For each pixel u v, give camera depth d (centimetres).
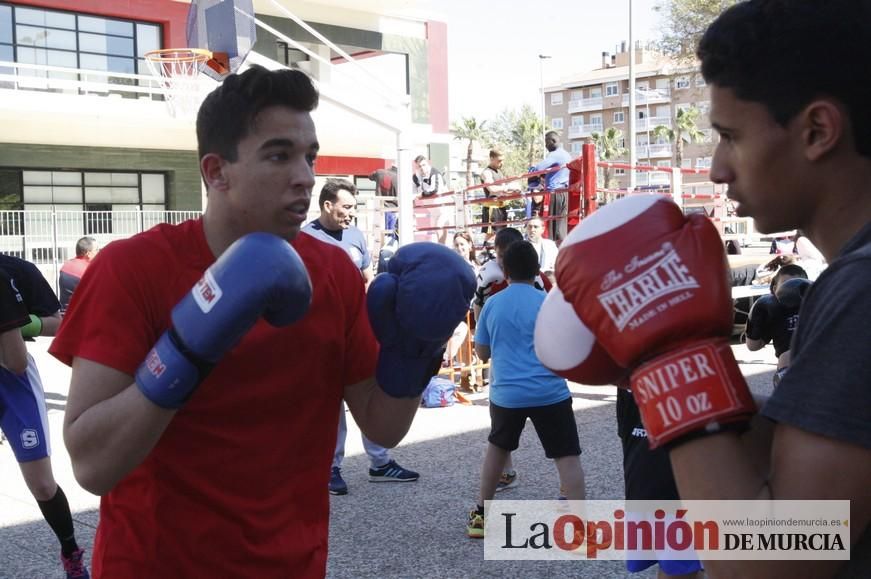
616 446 620
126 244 182
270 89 175
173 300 180
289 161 178
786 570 110
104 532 187
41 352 1267
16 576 400
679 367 116
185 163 1883
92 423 161
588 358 149
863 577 109
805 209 120
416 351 185
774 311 473
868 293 106
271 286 153
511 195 1022
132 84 1802
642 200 129
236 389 180
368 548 432
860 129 113
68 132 1686
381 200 1270
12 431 377
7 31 1647
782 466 109
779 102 115
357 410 205
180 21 1828
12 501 525
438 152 2309
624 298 120
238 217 181
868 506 105
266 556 182
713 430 113
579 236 128
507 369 431
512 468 546
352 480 554
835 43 112
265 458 183
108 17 1759
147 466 180
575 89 9581
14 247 1514
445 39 2309
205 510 180
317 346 189
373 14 2148
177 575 180
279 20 1970
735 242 1222
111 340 172
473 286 183
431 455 615
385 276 183
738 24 118
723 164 125
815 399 107
